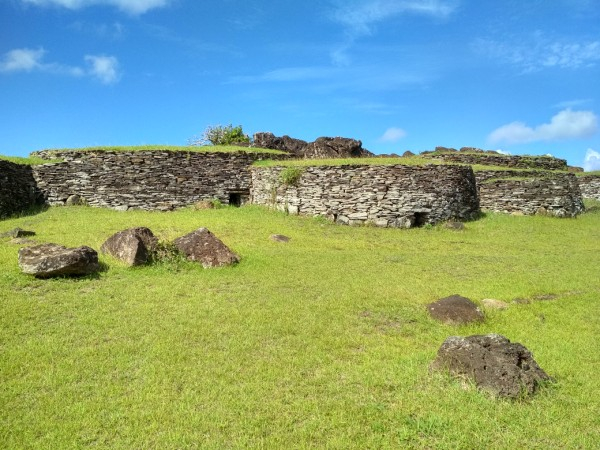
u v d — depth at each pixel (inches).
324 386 257.0
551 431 214.2
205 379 260.8
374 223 781.9
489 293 434.0
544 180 959.0
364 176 793.6
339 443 204.2
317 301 394.0
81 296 373.4
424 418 222.5
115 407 233.3
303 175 818.8
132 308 357.4
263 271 471.5
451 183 825.5
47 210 760.3
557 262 585.9
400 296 412.5
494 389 242.2
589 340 333.7
